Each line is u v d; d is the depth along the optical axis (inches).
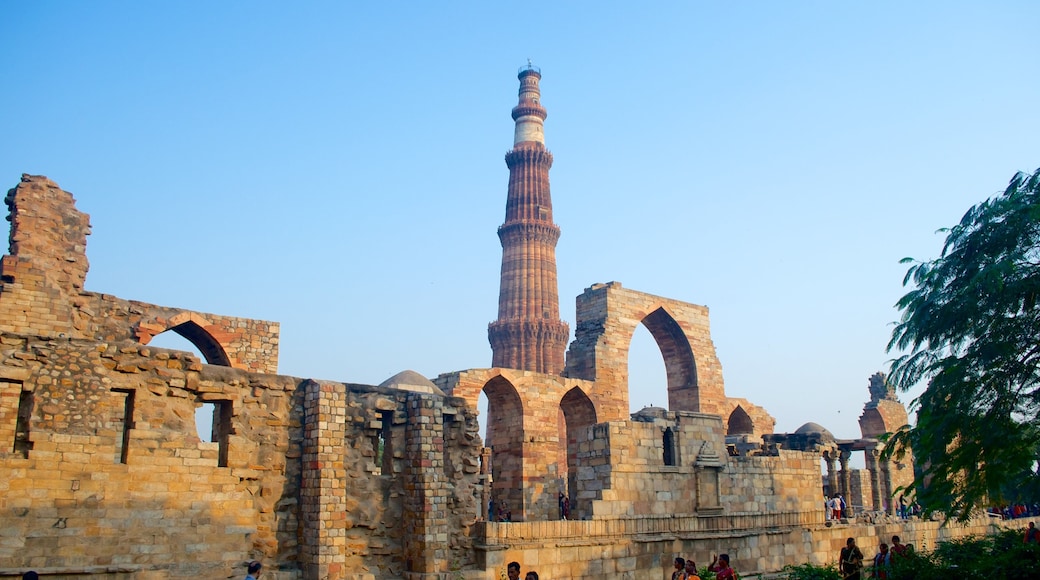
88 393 949.8
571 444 1632.6
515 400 1868.8
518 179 4293.8
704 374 2218.3
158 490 981.2
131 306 1518.2
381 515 1155.3
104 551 925.8
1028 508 2343.8
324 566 1050.7
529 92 4471.0
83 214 1430.9
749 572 1551.4
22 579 857.5
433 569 1136.2
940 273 1107.9
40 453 901.2
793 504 1726.1
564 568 1286.9
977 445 1034.7
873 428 2696.9
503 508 1755.7
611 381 2020.2
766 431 2536.9
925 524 1934.1
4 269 1316.4
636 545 1389.0
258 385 1101.1
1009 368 1041.5
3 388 900.0
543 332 4001.0
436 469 1178.6
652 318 2203.5
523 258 4131.4
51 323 1344.7
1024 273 1037.8
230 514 1035.9
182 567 969.5
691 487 1540.4
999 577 1050.1
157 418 1002.1
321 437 1094.4
